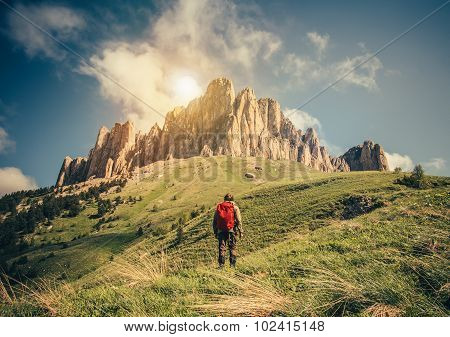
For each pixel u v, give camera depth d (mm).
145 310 6746
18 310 7059
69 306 7230
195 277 9398
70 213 196500
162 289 8109
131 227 154375
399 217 14531
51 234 172500
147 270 9406
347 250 10602
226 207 11953
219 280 8414
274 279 8016
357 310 5531
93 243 130875
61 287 8062
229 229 11680
